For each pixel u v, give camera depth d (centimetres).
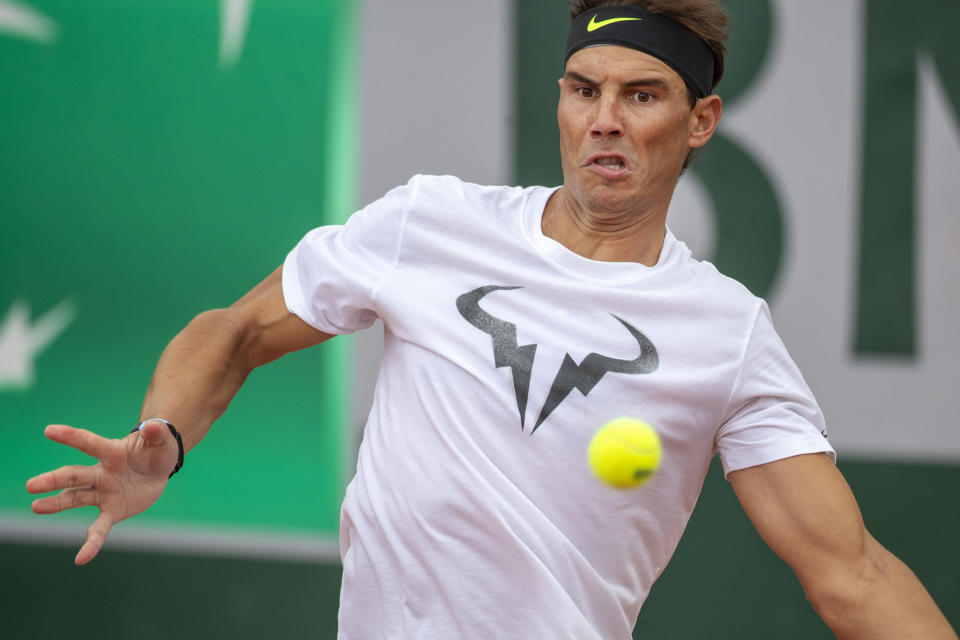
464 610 632
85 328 1623
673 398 635
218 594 1620
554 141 1554
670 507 660
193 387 681
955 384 1506
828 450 639
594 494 635
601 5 676
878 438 1523
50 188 1622
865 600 610
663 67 647
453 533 636
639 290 653
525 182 1560
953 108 1494
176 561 1628
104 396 1620
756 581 1556
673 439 641
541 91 1555
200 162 1596
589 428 634
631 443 633
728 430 649
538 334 645
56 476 588
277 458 1591
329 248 702
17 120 1627
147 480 632
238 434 1599
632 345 641
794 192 1517
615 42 645
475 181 1562
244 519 1605
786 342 1524
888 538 1527
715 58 690
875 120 1505
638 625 1578
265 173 1585
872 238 1511
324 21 1578
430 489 639
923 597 616
